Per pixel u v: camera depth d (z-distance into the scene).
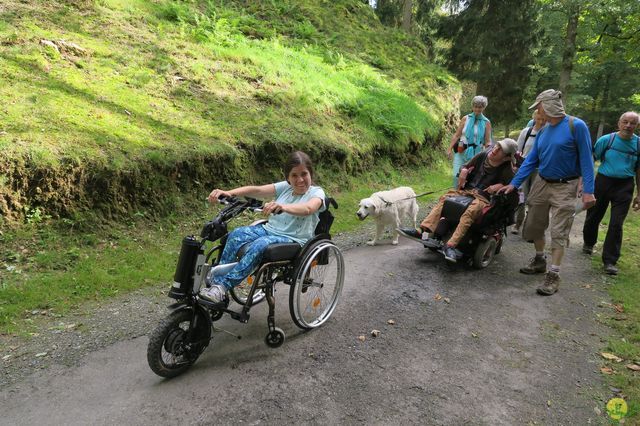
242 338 3.31
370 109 10.30
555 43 19.69
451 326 3.68
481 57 18.45
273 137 7.44
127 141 5.70
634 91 21.45
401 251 5.60
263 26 11.95
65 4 8.19
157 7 9.80
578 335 3.59
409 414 2.58
